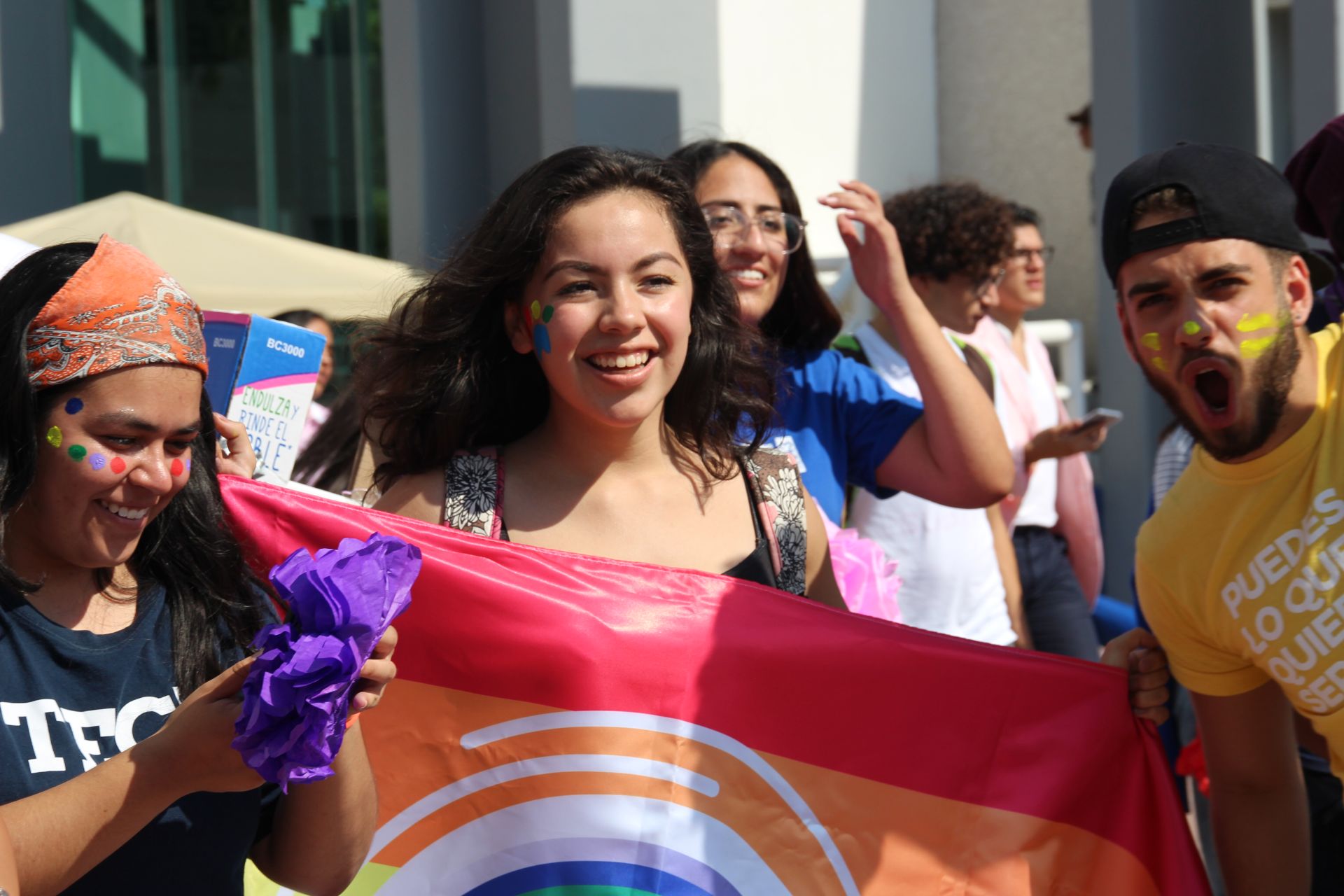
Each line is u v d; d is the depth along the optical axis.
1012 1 7.45
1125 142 5.47
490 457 2.38
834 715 2.26
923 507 3.74
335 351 6.31
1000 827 2.27
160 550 1.74
